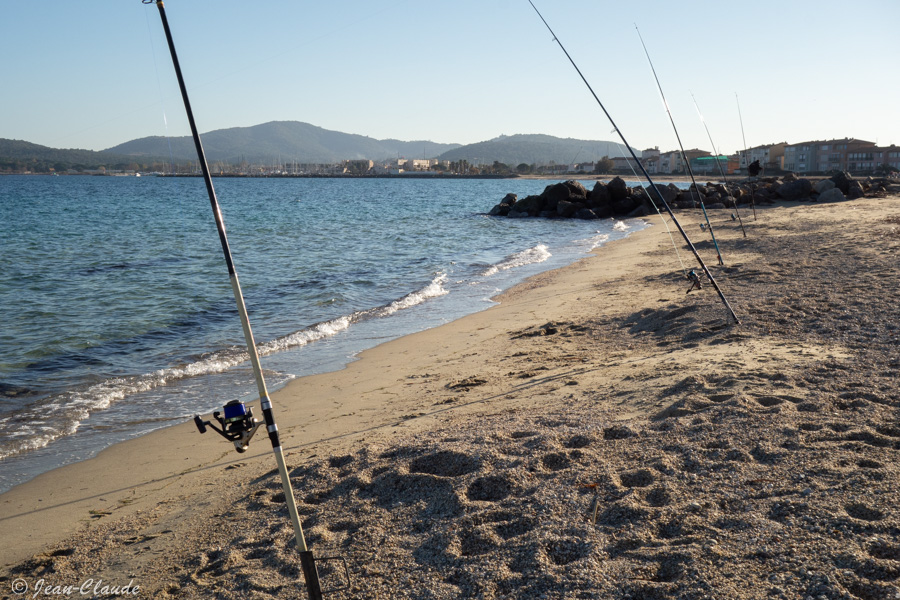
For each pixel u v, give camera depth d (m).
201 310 13.22
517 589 2.99
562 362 7.80
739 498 3.51
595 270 17.06
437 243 26.08
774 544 3.00
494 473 4.18
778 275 11.24
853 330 7.11
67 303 13.85
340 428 6.36
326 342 10.63
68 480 5.63
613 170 169.62
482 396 6.71
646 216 38.53
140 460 6.03
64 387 8.33
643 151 153.62
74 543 4.42
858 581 2.64
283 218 39.81
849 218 22.75
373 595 3.14
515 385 6.98
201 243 25.62
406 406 6.82
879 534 2.95
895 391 4.90
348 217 40.88
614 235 28.62
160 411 7.43
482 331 10.74
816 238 16.72
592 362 7.55
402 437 5.44
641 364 6.97
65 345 10.37
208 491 5.07
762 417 4.58
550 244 25.50
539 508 3.69
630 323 9.46
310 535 3.85
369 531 3.79
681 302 9.98
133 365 9.38
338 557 3.39
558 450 4.47
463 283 16.41
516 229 32.69
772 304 8.84
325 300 14.23
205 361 9.46
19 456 6.19
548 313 11.51
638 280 14.02
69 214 42.56
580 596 2.87
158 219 38.56
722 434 4.39
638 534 3.29
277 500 4.57
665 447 4.32
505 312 12.30
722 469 3.89
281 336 11.06
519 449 4.60
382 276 17.64
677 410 4.98
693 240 21.30
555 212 40.41
